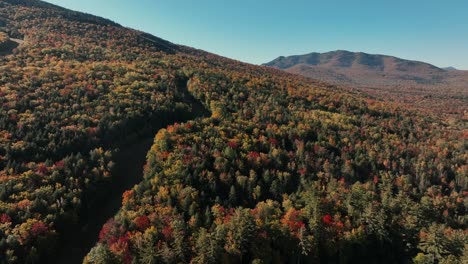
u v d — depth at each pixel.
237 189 108.19
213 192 104.12
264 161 121.50
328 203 105.44
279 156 126.31
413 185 132.75
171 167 106.38
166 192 95.94
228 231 85.44
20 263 75.12
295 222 96.81
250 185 109.19
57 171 96.81
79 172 101.81
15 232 77.12
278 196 111.88
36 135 109.69
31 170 95.00
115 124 126.62
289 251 91.38
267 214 97.25
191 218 88.94
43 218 84.12
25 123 112.69
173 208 91.81
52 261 83.62
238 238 84.56
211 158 116.75
